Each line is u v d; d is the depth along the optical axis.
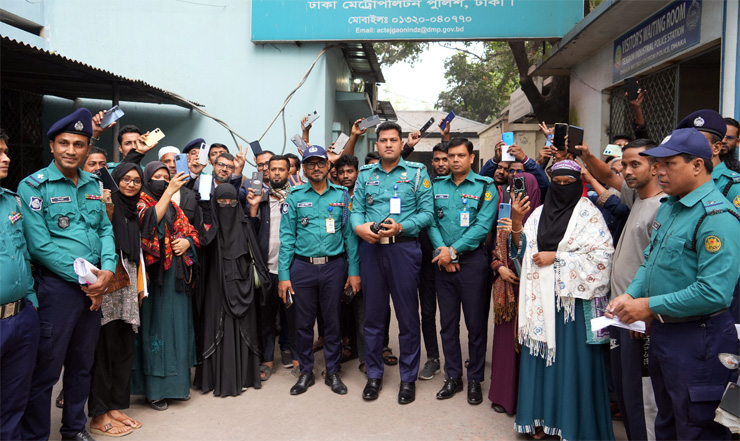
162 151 4.98
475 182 4.30
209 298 4.41
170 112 9.05
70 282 3.22
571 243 3.38
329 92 9.21
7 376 2.87
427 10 8.54
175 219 4.18
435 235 4.31
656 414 3.20
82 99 8.99
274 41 8.68
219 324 4.38
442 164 4.68
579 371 3.39
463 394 4.41
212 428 3.78
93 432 3.67
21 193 3.11
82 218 3.31
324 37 8.60
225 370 4.36
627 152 3.25
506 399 3.94
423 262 4.79
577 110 9.39
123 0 8.81
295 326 4.66
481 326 4.26
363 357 4.96
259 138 8.92
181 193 4.47
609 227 3.92
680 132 2.66
